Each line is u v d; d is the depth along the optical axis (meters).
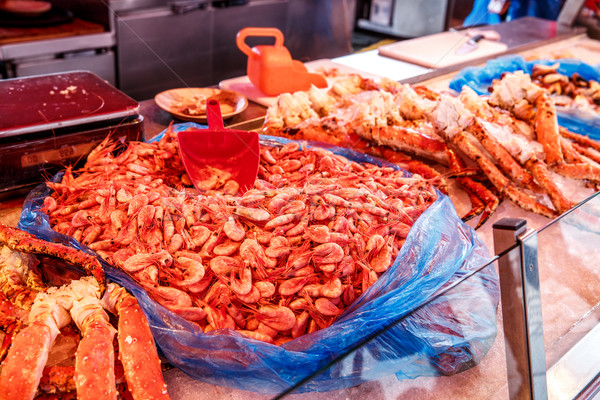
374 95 1.99
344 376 1.03
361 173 1.62
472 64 2.85
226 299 1.15
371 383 1.14
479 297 1.14
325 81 2.36
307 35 4.56
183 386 1.11
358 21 5.94
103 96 1.70
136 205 1.30
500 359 1.18
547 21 3.51
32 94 1.66
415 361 1.11
